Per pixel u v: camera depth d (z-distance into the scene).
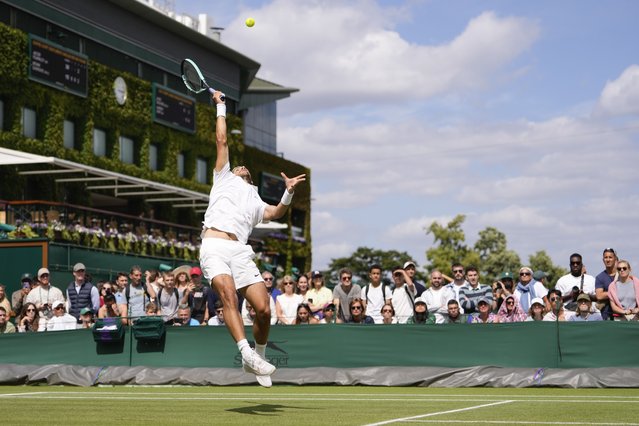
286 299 15.43
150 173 38.12
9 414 7.20
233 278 7.31
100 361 14.06
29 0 32.03
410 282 14.82
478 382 12.11
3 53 30.52
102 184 35.00
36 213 25.28
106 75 35.72
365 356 13.06
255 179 49.28
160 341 13.84
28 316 16.19
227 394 10.38
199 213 42.31
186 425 6.17
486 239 66.44
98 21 35.75
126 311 17.11
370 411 7.38
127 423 6.34
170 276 16.72
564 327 12.36
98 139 35.72
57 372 13.30
